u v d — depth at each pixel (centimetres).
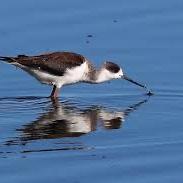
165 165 1252
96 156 1298
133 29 1945
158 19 1984
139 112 1563
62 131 1436
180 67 1772
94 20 1984
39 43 1880
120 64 1802
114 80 1777
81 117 1531
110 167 1246
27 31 1930
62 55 1680
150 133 1421
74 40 1902
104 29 1948
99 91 1716
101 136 1405
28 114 1551
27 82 1738
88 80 1712
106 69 1723
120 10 2023
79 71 1680
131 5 2050
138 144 1359
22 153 1309
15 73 1770
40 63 1653
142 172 1223
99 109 1592
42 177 1202
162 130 1438
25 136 1401
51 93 1677
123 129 1448
